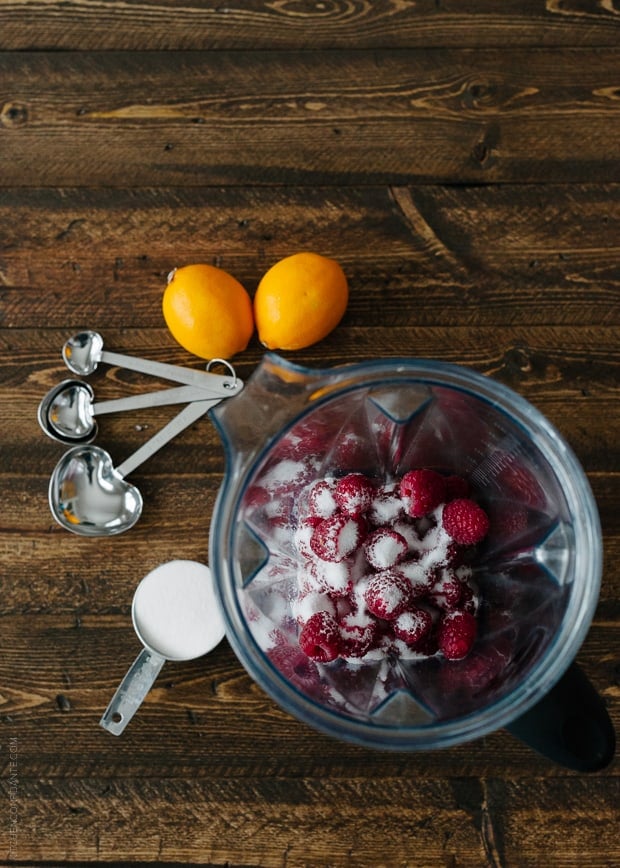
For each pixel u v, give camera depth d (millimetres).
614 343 942
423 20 949
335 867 924
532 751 928
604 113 946
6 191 952
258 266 952
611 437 938
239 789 929
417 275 951
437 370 745
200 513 938
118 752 932
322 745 930
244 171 953
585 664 925
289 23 951
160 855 925
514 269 951
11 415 944
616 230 949
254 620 766
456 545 787
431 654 793
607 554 929
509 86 947
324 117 956
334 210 950
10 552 939
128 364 938
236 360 945
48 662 935
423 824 925
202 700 931
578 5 953
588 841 921
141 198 954
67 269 953
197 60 955
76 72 954
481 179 948
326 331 897
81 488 941
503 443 820
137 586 935
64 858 925
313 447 839
